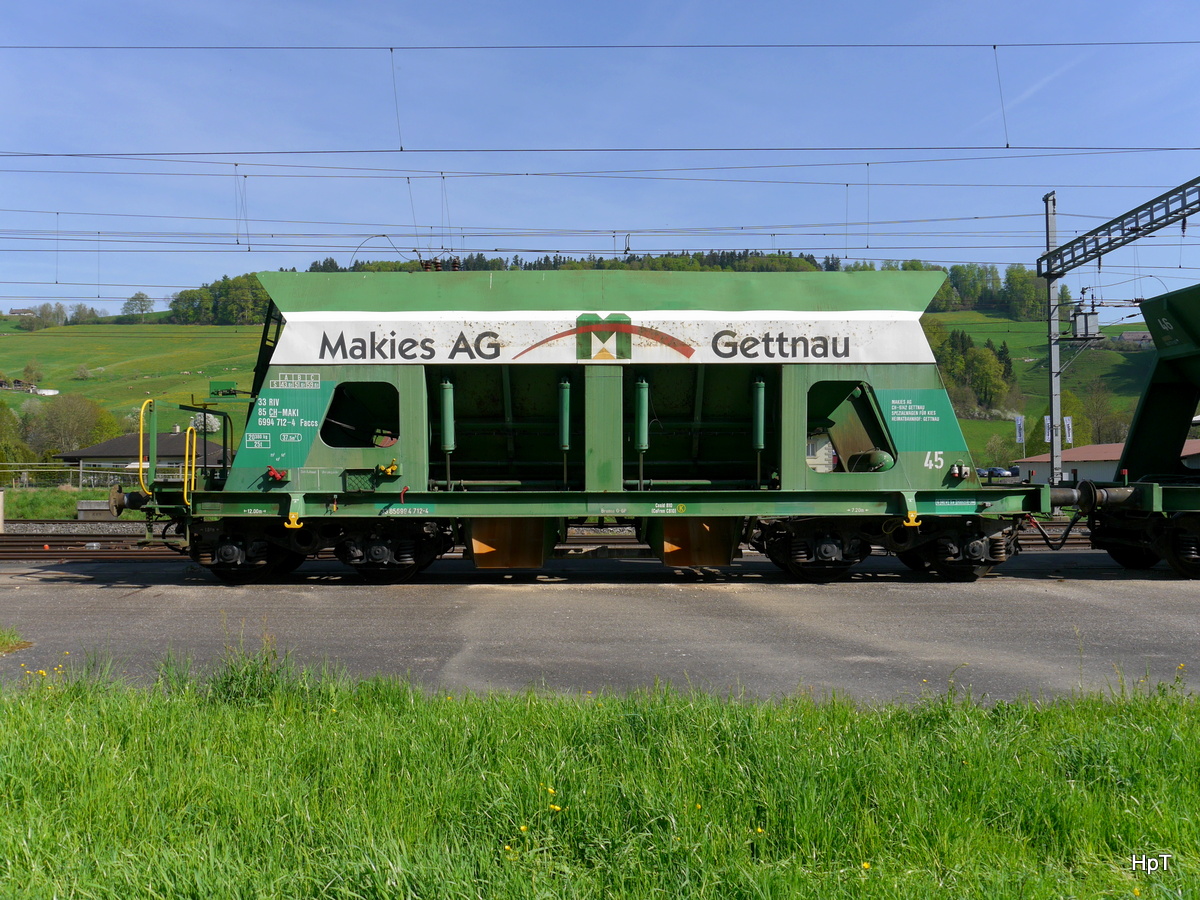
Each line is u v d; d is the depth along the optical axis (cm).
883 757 418
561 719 484
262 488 1110
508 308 1131
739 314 1133
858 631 840
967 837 360
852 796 384
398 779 404
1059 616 912
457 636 819
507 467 1252
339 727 480
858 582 1162
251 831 357
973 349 11625
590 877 326
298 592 1068
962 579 1184
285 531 1146
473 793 388
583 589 1095
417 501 1116
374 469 1114
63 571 1245
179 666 697
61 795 393
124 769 412
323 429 1165
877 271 1168
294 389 1115
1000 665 709
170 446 5944
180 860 327
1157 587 1098
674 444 1245
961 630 844
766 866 327
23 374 12344
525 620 893
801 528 1166
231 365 12794
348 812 365
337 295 1133
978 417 10881
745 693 621
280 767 420
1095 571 1266
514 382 1157
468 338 1119
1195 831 363
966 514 1139
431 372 1147
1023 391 12044
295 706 523
